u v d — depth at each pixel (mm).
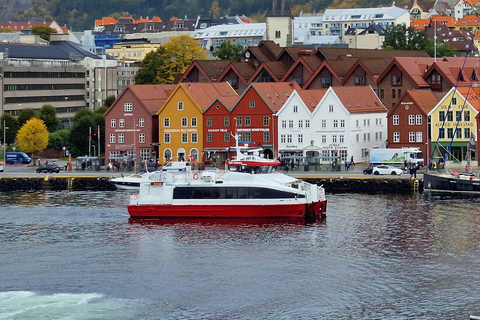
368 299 127062
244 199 174750
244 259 146000
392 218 174250
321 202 177875
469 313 121625
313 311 123125
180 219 176500
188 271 140125
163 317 121625
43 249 153750
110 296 129375
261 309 124000
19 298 128625
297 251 150125
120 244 156625
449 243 153750
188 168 193500
